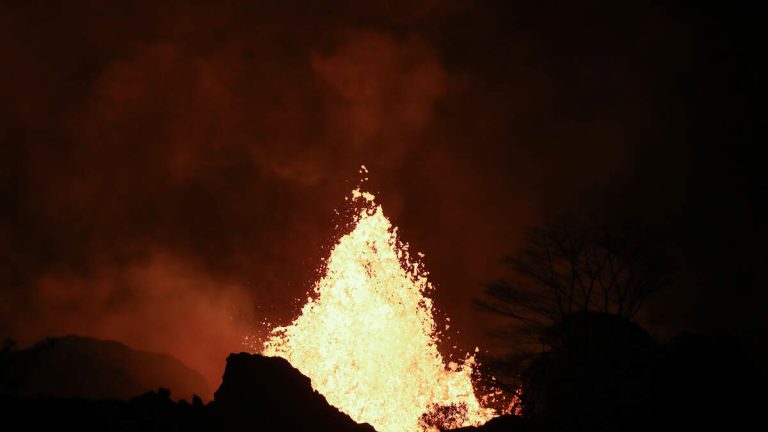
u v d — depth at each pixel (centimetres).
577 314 3077
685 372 2970
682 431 2895
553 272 3206
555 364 3019
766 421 2920
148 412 3194
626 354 2986
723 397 2941
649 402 2925
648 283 3145
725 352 3020
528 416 3000
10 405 3042
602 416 2908
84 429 3034
